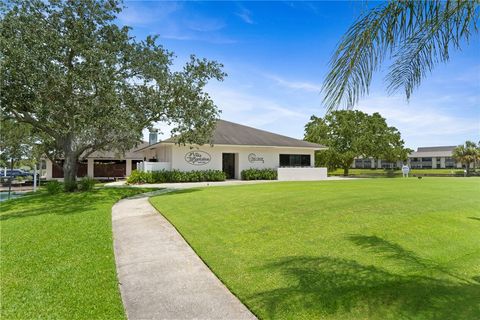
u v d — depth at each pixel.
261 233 6.34
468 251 5.14
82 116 13.33
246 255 5.11
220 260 4.97
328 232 6.13
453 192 11.28
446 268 4.41
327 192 11.60
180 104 16.02
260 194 11.89
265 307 3.43
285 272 4.30
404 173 32.41
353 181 19.88
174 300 3.71
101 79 13.23
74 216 9.09
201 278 4.37
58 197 14.23
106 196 14.01
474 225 6.72
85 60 13.73
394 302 3.43
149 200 12.34
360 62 3.19
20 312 3.31
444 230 6.28
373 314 3.20
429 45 3.65
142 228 7.60
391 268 4.39
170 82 15.70
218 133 26.41
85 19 14.54
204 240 6.15
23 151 29.17
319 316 3.20
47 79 12.57
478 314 3.16
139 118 15.59
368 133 34.72
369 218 7.09
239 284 4.04
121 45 15.27
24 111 14.48
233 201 10.48
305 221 7.03
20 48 11.95
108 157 32.78
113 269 4.63
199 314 3.37
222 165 25.67
